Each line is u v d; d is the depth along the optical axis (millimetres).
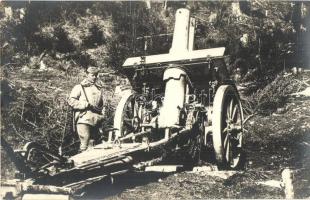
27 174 5637
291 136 7953
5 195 5387
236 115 7727
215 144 6973
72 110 7531
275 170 7508
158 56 7648
